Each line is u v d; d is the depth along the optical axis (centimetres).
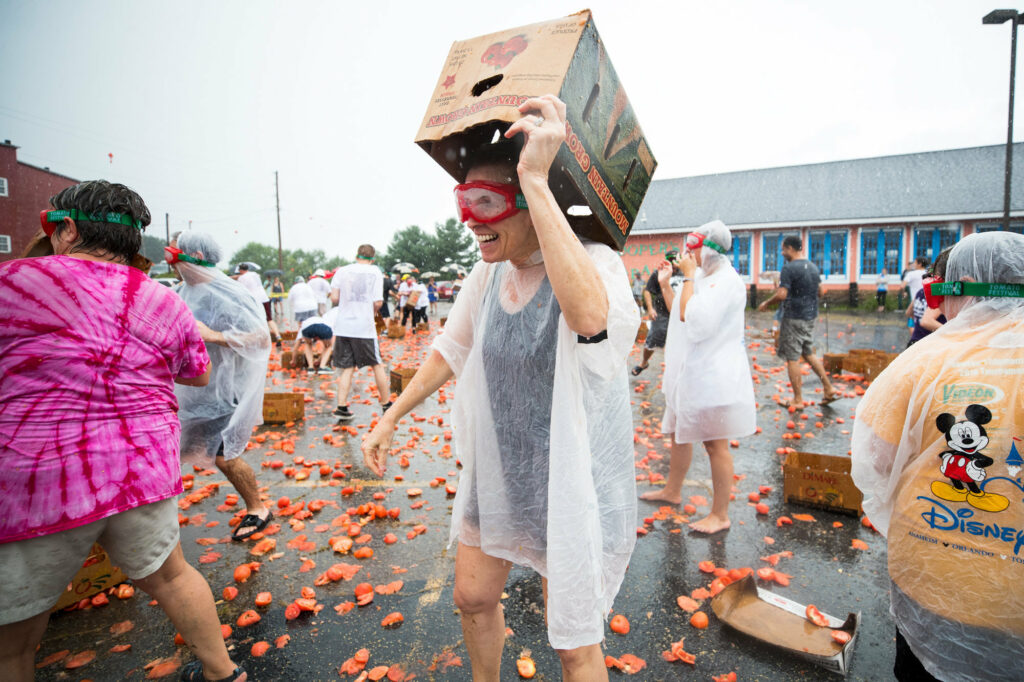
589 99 143
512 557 170
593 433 155
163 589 204
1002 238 145
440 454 541
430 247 7231
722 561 329
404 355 1255
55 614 280
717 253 338
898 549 158
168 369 202
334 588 305
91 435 172
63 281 172
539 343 156
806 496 398
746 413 343
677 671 238
